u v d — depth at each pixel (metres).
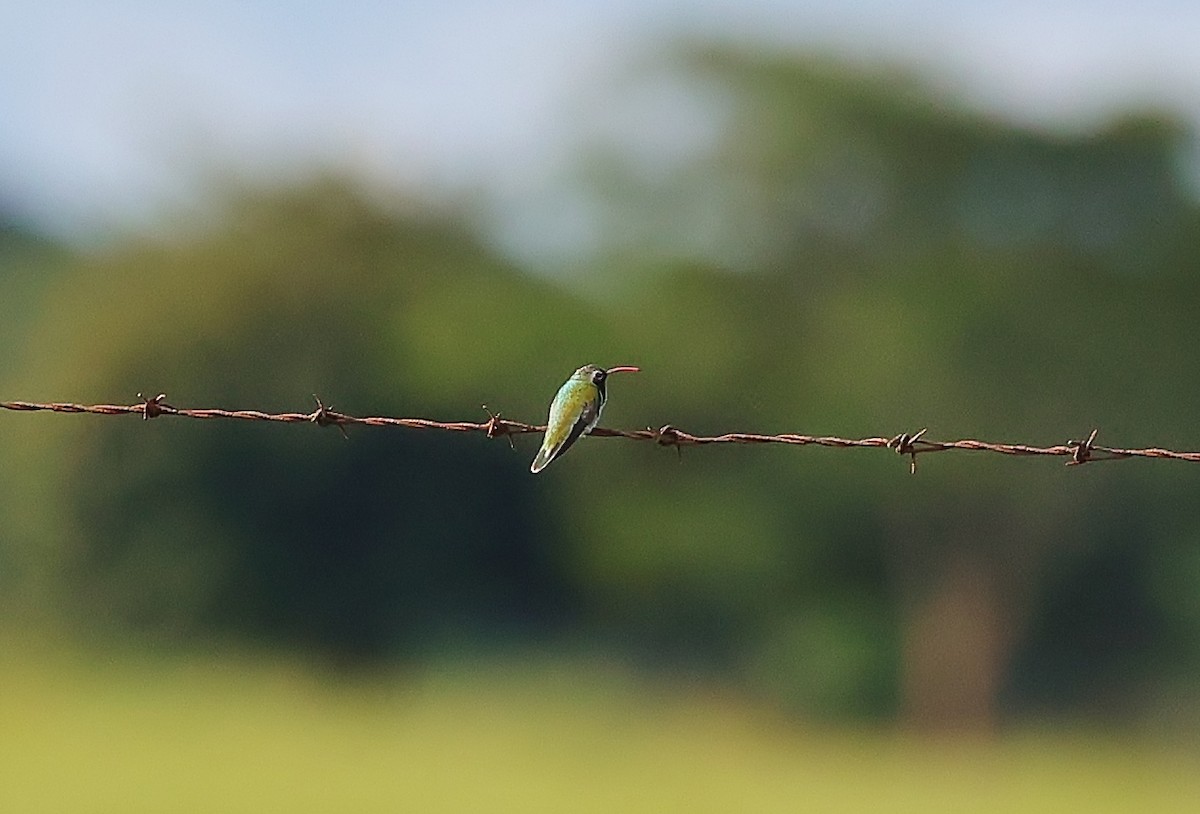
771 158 128.88
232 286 133.12
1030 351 123.06
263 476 132.88
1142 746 120.69
